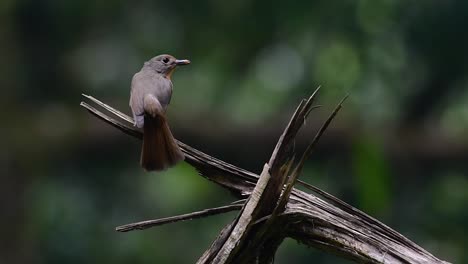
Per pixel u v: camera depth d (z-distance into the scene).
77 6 15.11
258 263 5.27
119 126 5.75
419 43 13.38
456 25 13.18
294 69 14.19
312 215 5.23
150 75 6.64
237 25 15.01
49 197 14.42
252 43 15.01
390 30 13.43
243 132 13.71
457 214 13.41
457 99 13.53
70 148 14.59
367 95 13.41
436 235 13.41
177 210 14.38
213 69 15.02
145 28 15.11
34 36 15.37
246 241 5.21
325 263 13.46
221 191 14.49
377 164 9.13
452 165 13.56
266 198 5.17
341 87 13.56
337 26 13.69
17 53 15.20
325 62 13.77
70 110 15.13
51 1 15.11
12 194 14.50
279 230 5.23
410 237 13.25
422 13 13.27
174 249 14.17
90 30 15.38
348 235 5.24
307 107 5.18
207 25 15.12
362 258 5.21
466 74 13.44
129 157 14.60
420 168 13.59
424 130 13.52
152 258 14.05
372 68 13.46
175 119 13.78
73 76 15.34
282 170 5.16
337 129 13.18
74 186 14.50
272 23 14.75
